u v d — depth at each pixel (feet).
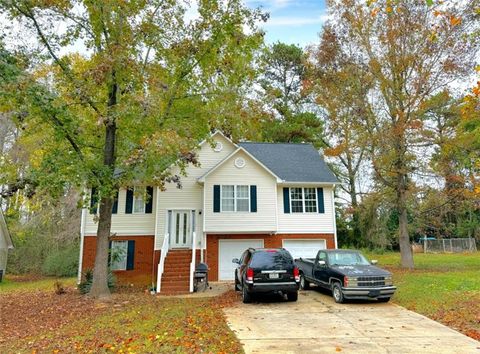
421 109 69.00
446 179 68.64
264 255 40.81
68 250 88.07
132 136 48.08
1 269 81.66
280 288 39.14
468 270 63.36
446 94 67.56
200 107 52.70
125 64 43.21
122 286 62.08
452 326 28.58
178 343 24.06
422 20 67.56
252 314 33.94
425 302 37.55
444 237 134.82
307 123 121.60
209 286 57.47
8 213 96.73
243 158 68.80
